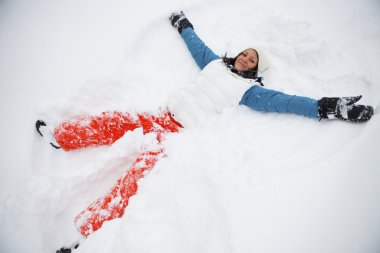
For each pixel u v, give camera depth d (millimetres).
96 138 1822
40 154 1811
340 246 1156
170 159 1680
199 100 1963
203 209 1365
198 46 2326
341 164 1442
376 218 1217
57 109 1923
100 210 1476
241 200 1349
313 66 2246
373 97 1886
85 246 1382
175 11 2656
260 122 1904
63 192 1634
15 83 2053
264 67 2205
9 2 2611
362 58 2152
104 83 2053
